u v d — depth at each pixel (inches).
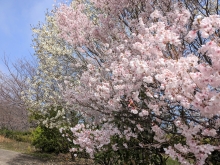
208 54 97.9
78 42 234.8
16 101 660.1
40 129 489.7
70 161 398.6
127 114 171.9
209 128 113.3
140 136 191.5
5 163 374.0
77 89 213.5
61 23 245.9
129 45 183.2
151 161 201.2
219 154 145.4
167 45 143.5
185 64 104.7
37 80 420.5
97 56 235.1
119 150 217.8
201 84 98.3
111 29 221.3
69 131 363.9
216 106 95.2
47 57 398.6
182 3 167.0
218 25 91.0
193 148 111.3
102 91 163.5
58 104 371.9
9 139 628.4
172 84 104.6
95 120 219.3
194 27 111.6
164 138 150.0
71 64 319.3
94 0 230.7
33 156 434.6
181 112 136.2
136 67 127.6
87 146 176.4
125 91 153.9
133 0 207.3
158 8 194.4
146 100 158.1
